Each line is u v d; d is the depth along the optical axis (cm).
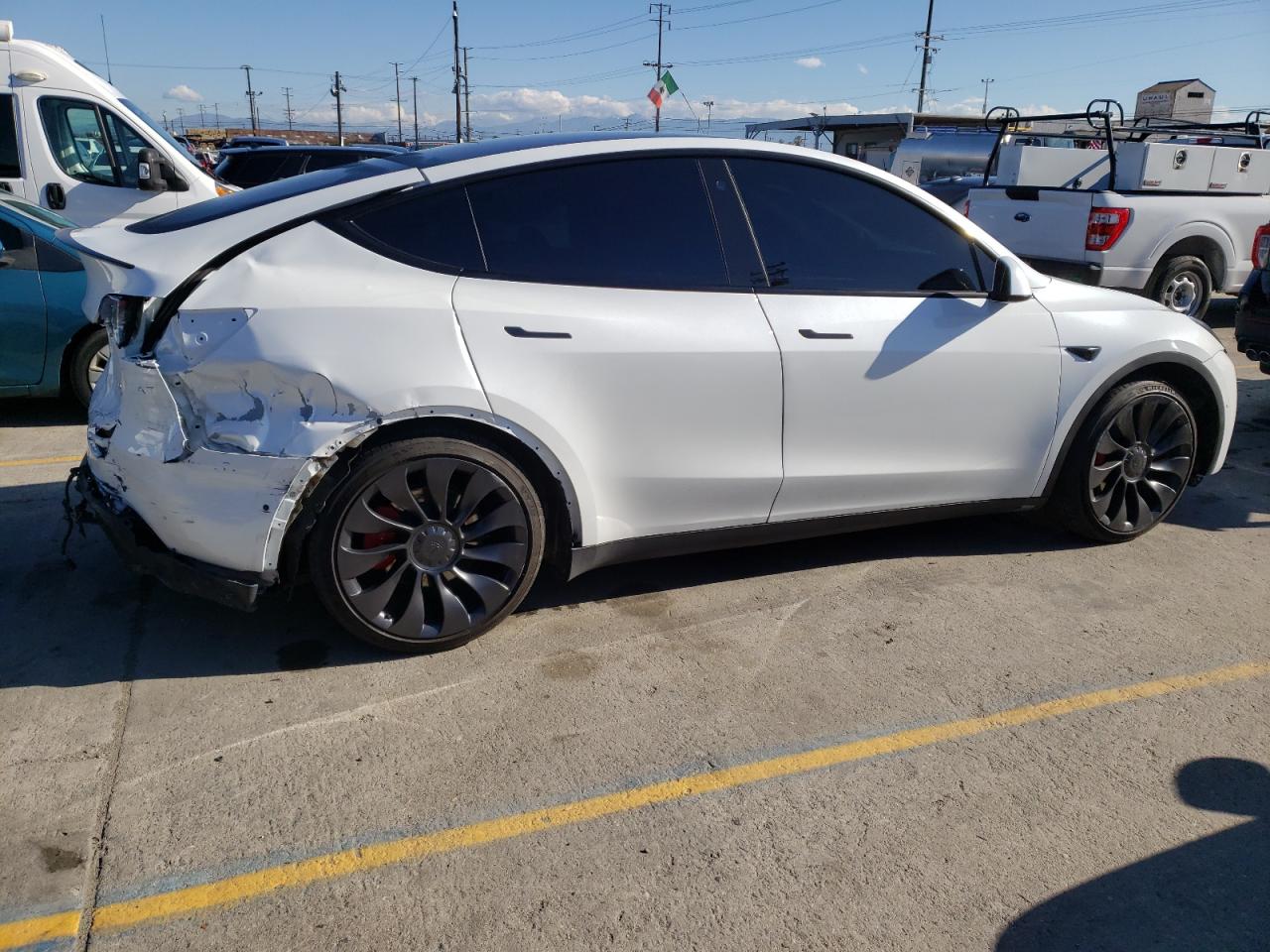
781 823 257
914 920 227
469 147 345
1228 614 381
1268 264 612
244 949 213
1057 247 877
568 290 325
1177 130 991
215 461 292
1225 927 227
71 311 598
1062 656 346
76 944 212
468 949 215
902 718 306
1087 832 257
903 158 1388
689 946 217
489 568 333
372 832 249
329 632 348
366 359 295
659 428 338
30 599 366
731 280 349
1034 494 420
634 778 273
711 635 355
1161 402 430
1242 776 281
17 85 805
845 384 362
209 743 283
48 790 260
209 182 884
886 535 455
